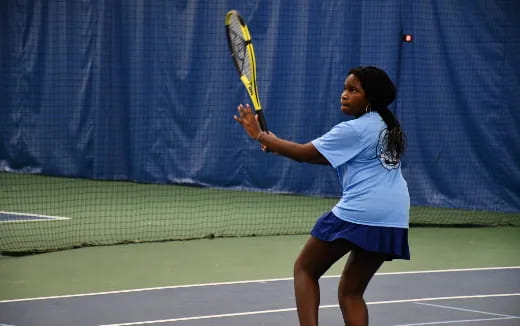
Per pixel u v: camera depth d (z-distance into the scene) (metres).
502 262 11.43
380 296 9.30
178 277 10.16
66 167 19.62
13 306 8.70
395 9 16.28
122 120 19.00
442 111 16.41
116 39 18.80
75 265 10.80
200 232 13.41
